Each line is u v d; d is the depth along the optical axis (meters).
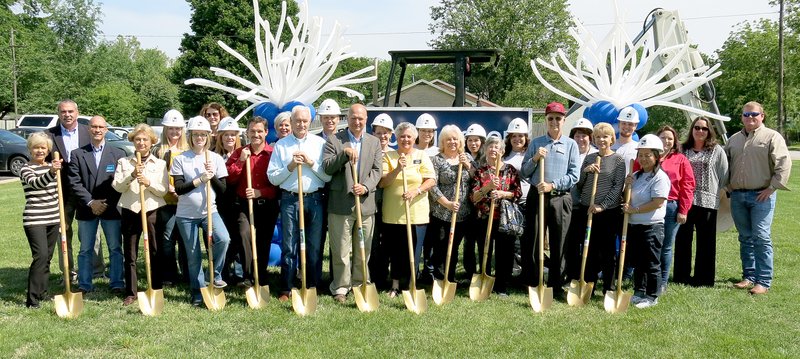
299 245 5.66
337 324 4.88
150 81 45.91
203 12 35.53
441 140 5.85
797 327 4.86
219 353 4.22
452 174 5.79
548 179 5.62
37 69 37.09
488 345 4.43
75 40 53.47
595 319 5.09
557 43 36.12
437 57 8.16
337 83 6.98
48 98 36.88
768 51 37.22
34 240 5.21
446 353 4.27
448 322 4.96
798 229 9.38
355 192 5.34
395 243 5.77
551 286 5.78
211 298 5.31
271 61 6.48
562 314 5.23
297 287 5.96
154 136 5.53
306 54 6.75
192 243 5.34
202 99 34.75
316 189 5.52
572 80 7.15
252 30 34.69
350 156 5.26
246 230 5.64
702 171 6.12
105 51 49.75
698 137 6.15
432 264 6.38
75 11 53.84
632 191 5.53
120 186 5.28
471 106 8.45
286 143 5.44
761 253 5.92
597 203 5.63
